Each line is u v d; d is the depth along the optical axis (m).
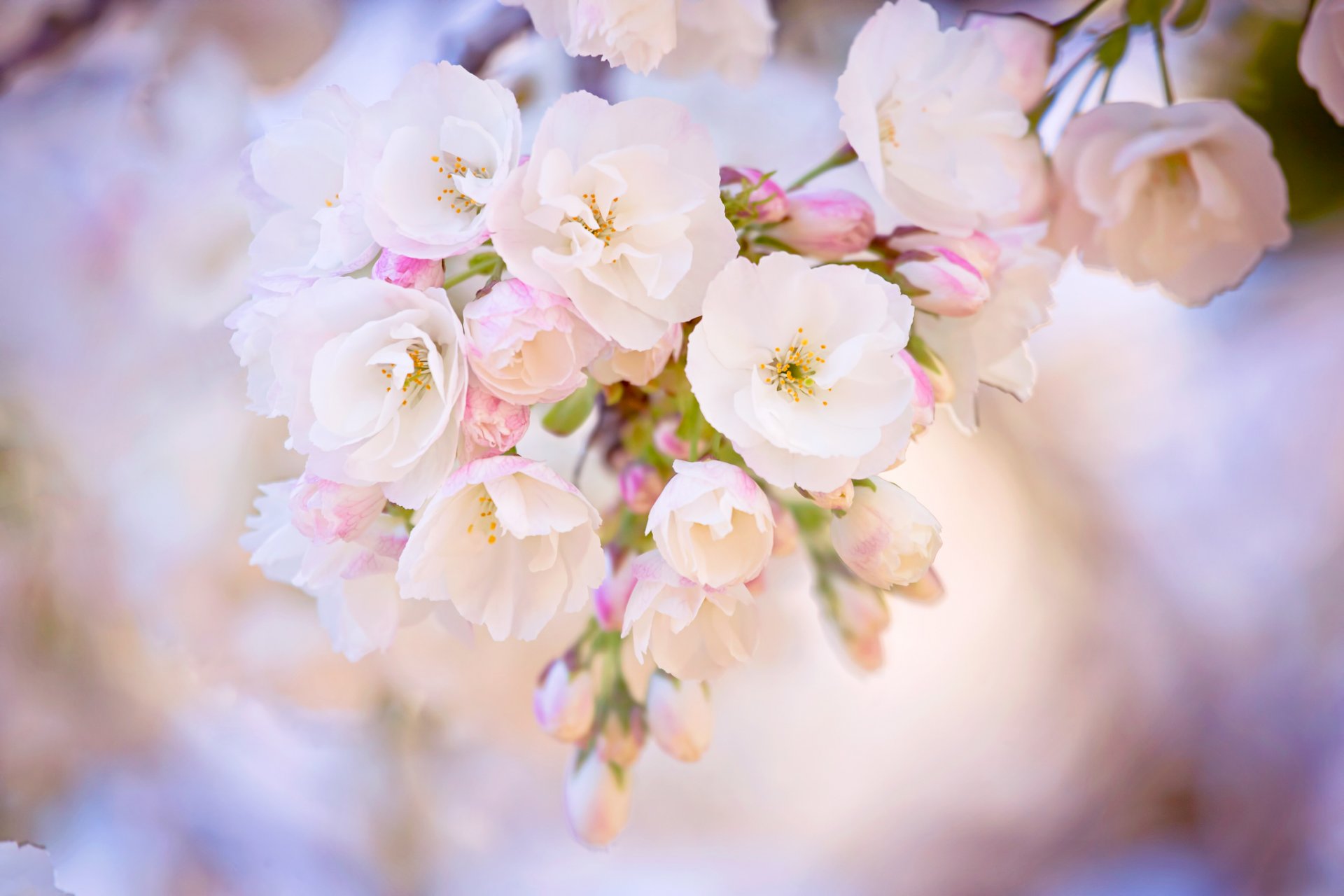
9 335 0.45
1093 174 0.41
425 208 0.36
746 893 0.53
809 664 0.55
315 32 0.47
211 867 0.48
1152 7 0.41
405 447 0.35
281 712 0.48
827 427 0.35
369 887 0.49
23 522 0.46
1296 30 0.45
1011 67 0.41
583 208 0.35
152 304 0.45
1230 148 0.41
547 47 0.48
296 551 0.38
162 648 0.47
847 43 0.49
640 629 0.36
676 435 0.39
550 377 0.35
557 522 0.35
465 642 0.38
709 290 0.35
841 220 0.37
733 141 0.49
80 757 0.48
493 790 0.51
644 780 0.54
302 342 0.35
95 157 0.45
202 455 0.45
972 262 0.38
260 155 0.37
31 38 0.46
